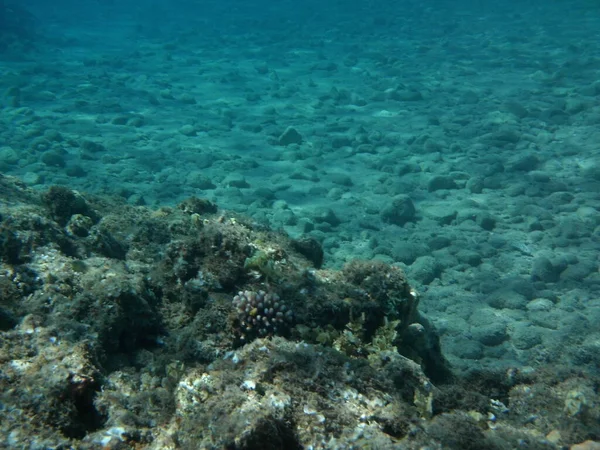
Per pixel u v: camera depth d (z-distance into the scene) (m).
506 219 11.03
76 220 5.70
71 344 3.85
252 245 5.11
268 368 3.55
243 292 4.64
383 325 4.85
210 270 4.84
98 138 16.17
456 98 19.33
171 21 44.44
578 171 12.80
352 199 12.27
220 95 21.64
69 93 21.25
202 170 14.04
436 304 8.42
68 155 14.60
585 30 27.39
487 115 17.14
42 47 31.83
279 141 15.90
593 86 17.86
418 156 14.59
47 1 64.12
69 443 3.13
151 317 4.61
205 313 4.55
